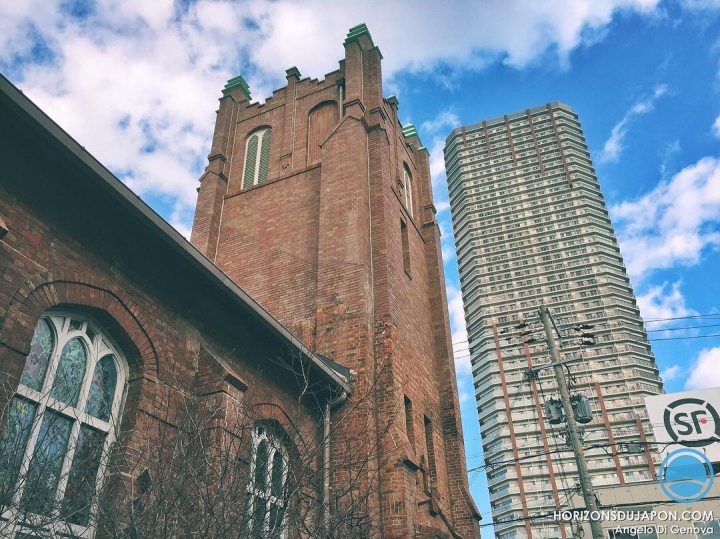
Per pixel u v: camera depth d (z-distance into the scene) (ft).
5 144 23.80
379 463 40.60
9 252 23.06
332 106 69.26
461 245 322.14
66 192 26.45
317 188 61.87
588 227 298.76
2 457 18.98
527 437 238.68
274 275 57.52
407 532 39.42
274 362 36.88
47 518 19.90
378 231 57.26
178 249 29.91
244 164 70.74
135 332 28.68
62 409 24.07
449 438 58.18
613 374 248.52
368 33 73.26
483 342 274.36
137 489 24.45
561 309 276.82
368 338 48.70
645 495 109.91
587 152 330.75
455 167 349.00
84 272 26.53
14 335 22.31
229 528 20.12
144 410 27.63
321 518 25.45
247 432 29.76
